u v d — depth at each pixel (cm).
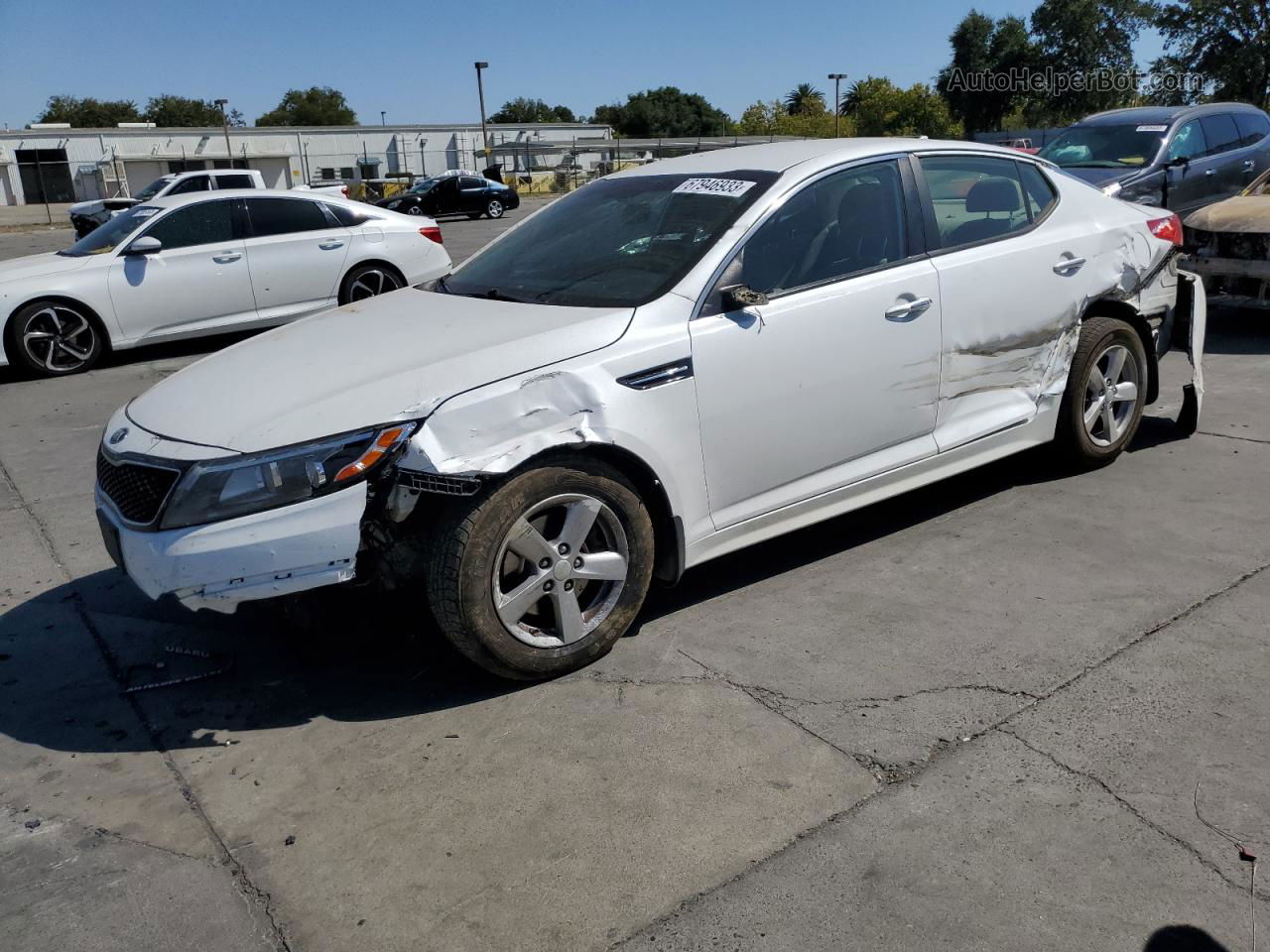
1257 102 3869
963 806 262
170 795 286
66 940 233
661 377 334
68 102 9969
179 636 384
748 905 232
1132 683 314
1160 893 230
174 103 10088
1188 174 1066
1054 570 396
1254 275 745
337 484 293
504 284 397
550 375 315
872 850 248
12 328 852
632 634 365
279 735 314
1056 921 223
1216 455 518
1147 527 432
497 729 309
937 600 377
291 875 252
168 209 927
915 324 398
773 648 348
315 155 5447
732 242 360
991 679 321
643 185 424
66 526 508
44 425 716
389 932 231
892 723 300
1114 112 1181
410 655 356
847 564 414
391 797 279
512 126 5981
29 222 3759
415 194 3262
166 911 241
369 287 1038
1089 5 4722
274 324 991
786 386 364
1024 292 437
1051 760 279
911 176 414
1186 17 3912
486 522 304
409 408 299
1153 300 498
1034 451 532
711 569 419
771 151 416
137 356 971
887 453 405
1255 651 329
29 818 279
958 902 230
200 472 294
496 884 244
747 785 275
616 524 332
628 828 261
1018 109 5331
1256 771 271
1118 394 495
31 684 352
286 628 370
